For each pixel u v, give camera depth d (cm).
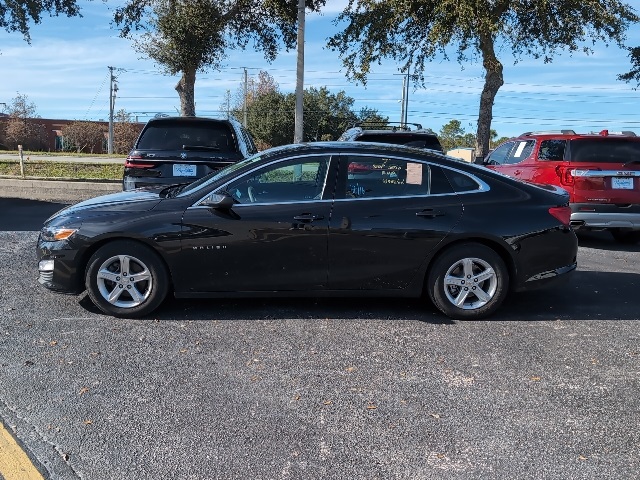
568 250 542
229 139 865
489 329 515
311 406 367
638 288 665
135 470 297
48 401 366
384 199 523
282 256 514
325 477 295
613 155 890
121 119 5566
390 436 334
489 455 317
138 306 516
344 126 5388
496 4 1408
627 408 372
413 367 429
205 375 408
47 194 1357
